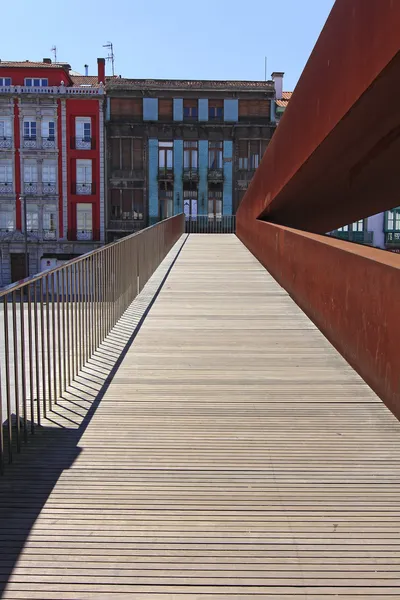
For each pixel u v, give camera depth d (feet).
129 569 9.53
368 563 9.73
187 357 22.03
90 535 10.46
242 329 26.58
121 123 156.46
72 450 13.94
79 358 20.58
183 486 12.25
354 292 20.38
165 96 157.79
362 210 43.88
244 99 159.22
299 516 11.13
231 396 17.72
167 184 160.25
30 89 153.17
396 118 24.99
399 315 15.79
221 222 127.34
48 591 8.99
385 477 12.73
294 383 18.94
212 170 160.25
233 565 9.64
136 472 12.85
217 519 11.00
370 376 18.49
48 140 154.92
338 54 26.55
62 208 156.66
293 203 47.32
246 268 47.96
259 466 13.17
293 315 29.63
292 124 38.42
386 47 20.18
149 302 32.96
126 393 18.01
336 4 26.94
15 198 155.53
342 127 27.48
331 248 23.95
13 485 12.25
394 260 17.98
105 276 24.86
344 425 15.55
